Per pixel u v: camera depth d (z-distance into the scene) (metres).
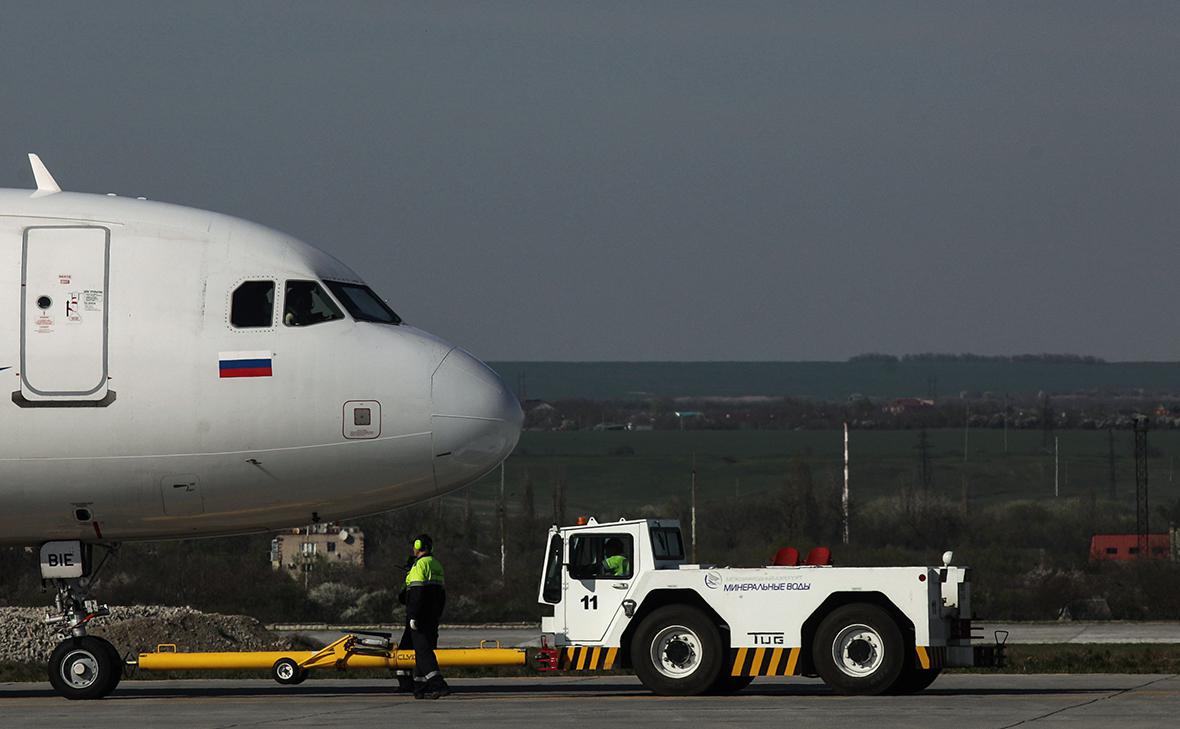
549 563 91.69
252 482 83.88
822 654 85.88
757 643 86.88
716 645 86.31
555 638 90.62
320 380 83.25
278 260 84.50
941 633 86.81
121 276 82.56
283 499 85.25
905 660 86.25
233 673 120.38
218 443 82.56
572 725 71.31
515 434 88.12
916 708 77.56
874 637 85.31
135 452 82.19
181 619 144.50
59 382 81.19
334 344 83.88
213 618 149.25
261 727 71.81
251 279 83.81
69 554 87.31
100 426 81.56
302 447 83.31
